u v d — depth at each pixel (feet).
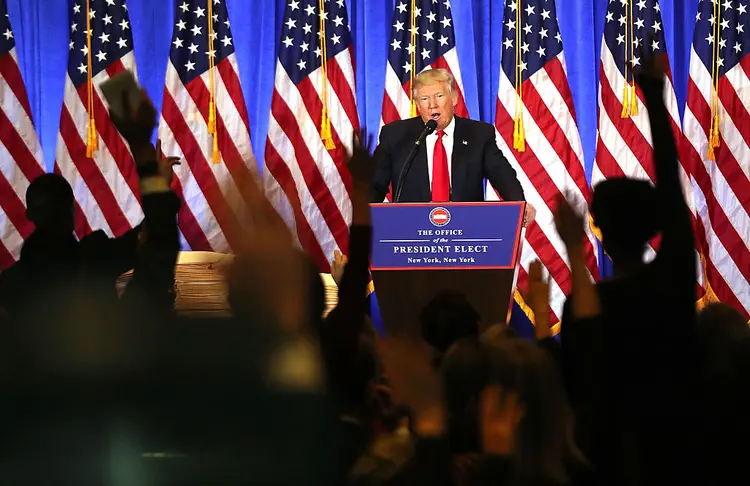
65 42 83.25
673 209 24.09
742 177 81.66
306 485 19.83
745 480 23.62
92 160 80.28
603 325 24.00
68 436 21.50
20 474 21.17
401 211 38.75
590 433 23.88
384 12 84.89
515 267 38.83
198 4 82.28
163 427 20.57
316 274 20.98
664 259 24.04
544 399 22.21
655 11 83.25
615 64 82.99
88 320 23.41
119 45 81.61
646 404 23.91
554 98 81.61
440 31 82.38
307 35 82.38
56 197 29.25
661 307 23.98
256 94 84.38
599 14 84.89
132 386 21.08
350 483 20.31
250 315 19.77
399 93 81.97
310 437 19.88
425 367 26.89
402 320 38.73
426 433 23.00
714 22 82.53
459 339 25.86
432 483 22.22
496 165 61.31
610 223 24.56
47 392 22.03
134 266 27.40
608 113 82.48
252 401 19.84
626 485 23.53
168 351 20.65
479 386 22.77
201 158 81.00
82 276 27.40
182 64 81.61
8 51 79.61
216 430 20.08
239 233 20.07
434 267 38.68
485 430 22.35
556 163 80.89
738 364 24.76
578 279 24.08
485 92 85.15
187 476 20.08
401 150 61.98
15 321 23.58
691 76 82.43
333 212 81.00
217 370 19.99
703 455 23.80
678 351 24.03
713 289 81.61
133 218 80.43
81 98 80.84
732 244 81.35
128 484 20.83
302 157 81.10
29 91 82.84
